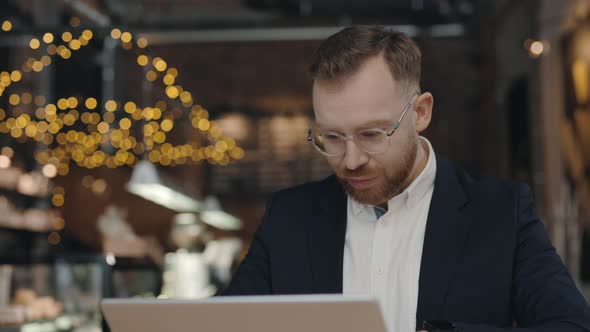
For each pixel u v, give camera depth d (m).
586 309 1.23
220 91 9.76
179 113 9.29
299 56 9.74
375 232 1.39
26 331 3.10
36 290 3.25
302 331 0.97
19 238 6.30
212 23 9.16
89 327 3.32
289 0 8.94
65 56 6.79
